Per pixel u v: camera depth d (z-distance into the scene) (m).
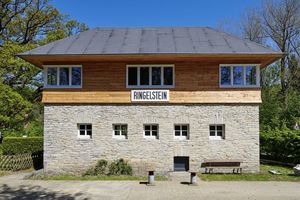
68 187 14.59
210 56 17.52
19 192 13.60
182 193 13.33
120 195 13.01
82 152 18.36
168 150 18.25
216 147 18.22
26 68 26.27
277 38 39.44
